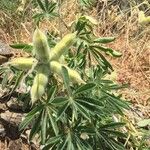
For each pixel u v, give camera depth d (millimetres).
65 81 402
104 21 807
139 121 609
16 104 598
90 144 504
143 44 770
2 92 601
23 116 595
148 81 707
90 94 507
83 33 544
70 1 823
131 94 670
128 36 790
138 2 841
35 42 394
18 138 586
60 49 408
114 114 557
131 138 577
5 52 662
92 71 534
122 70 719
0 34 755
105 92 508
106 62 557
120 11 825
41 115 450
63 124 491
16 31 765
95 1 854
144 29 793
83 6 821
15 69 519
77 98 442
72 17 789
